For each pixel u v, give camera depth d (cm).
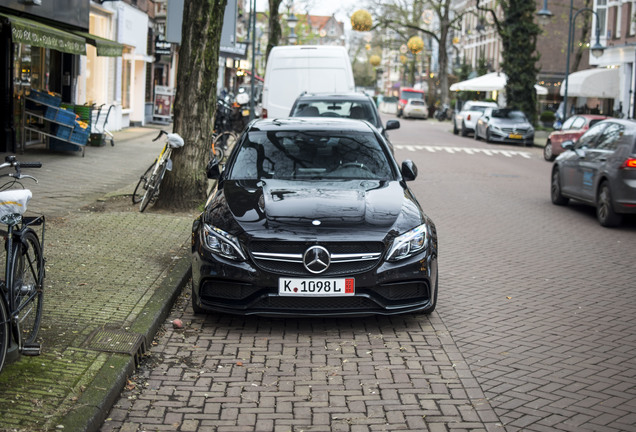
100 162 1714
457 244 1034
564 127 2547
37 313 543
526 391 509
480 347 601
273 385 515
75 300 645
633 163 1172
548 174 2102
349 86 1886
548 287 805
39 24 1528
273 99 1897
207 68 1099
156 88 3438
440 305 723
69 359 509
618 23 4184
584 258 966
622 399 497
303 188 703
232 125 2852
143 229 960
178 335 614
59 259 781
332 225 628
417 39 4247
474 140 3688
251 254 617
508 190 1697
